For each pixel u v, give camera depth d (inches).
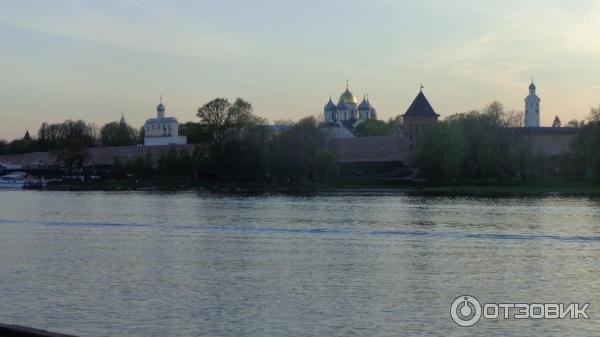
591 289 2079.2
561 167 7150.6
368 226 3614.7
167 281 2176.4
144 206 5083.7
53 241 3100.4
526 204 5017.2
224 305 1873.8
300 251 2773.1
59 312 1804.9
